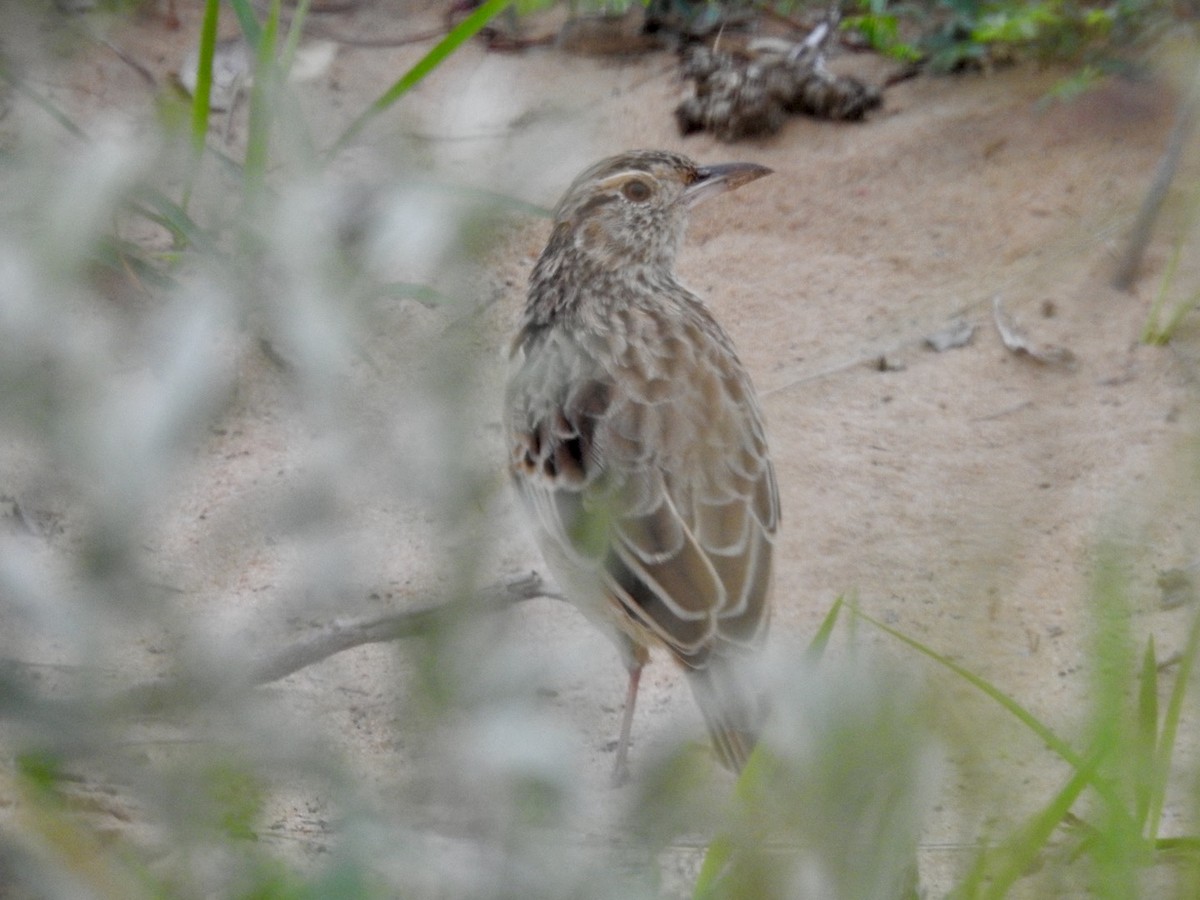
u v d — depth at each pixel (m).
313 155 7.98
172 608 5.36
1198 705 9.55
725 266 15.20
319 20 17.05
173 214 8.95
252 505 6.45
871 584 11.69
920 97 17.14
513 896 4.33
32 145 5.14
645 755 4.90
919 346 14.20
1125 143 16.00
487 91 14.30
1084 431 13.01
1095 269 14.70
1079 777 6.99
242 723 4.68
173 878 4.82
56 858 4.87
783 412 13.55
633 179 11.59
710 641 9.44
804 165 16.23
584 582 10.18
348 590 5.08
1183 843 7.38
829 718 4.81
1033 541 11.78
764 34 17.92
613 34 17.56
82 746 4.69
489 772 4.17
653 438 10.20
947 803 8.49
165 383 5.20
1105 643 6.48
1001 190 15.67
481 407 4.34
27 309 4.80
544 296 11.67
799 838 4.73
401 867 4.65
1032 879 7.92
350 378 7.40
